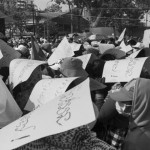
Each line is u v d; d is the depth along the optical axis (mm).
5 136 2037
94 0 69375
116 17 68375
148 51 7129
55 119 1939
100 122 3516
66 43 6547
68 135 2385
